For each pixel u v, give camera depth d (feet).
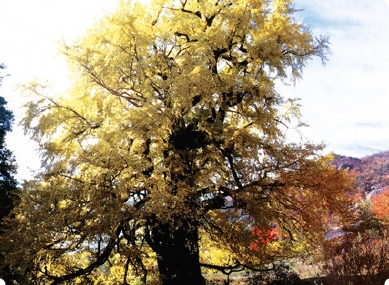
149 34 35.24
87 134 32.32
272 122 35.53
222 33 32.96
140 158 29.89
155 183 30.99
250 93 34.96
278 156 35.37
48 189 29.73
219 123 35.76
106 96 35.81
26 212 30.04
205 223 36.96
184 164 34.91
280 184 36.11
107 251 32.65
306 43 36.45
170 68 35.55
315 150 36.52
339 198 36.68
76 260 35.70
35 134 31.76
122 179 28.58
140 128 30.94
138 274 37.83
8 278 32.17
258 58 34.53
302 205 36.83
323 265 34.88
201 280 36.09
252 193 35.78
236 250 37.93
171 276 34.91
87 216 29.27
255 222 36.37
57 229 29.37
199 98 36.52
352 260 32.14
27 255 29.32
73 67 32.37
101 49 33.19
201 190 36.76
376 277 30.96
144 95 32.94
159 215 29.91
